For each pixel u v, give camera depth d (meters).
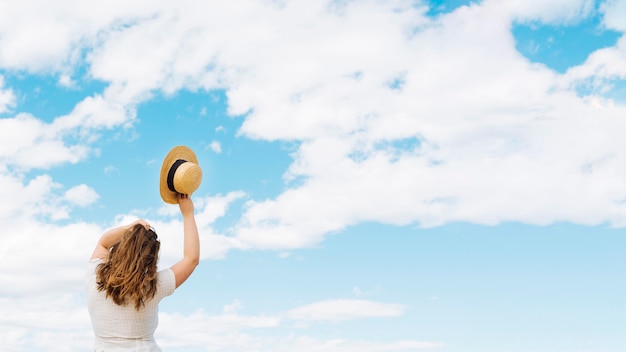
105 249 3.84
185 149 4.18
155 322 3.80
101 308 3.64
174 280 3.78
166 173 4.03
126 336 3.65
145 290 3.63
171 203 4.06
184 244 3.92
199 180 4.04
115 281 3.56
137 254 3.61
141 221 3.81
